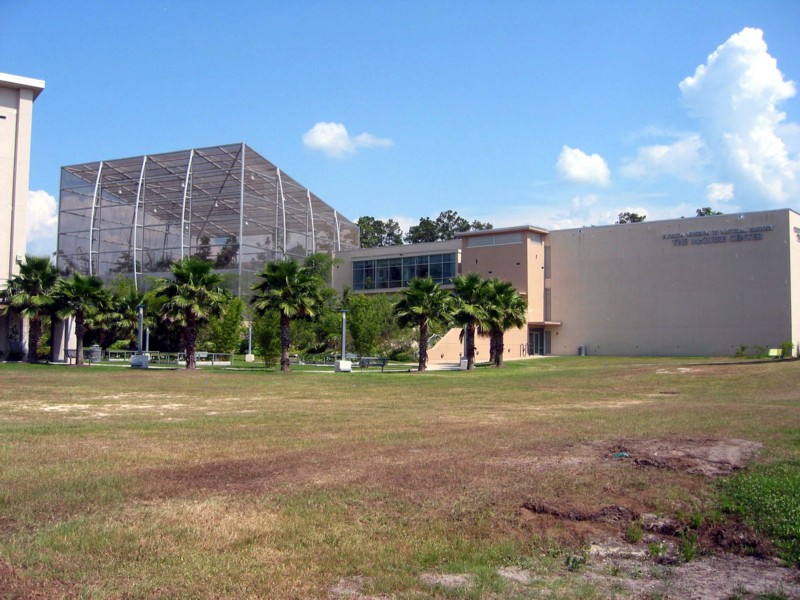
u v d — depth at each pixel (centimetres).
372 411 2191
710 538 820
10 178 5328
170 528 791
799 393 2761
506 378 3916
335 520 840
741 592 657
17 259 5281
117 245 7062
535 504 908
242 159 6481
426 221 15050
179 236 6775
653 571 713
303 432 1633
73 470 1112
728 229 6025
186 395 2797
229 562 692
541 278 6881
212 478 1058
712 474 1097
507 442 1431
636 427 1669
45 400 2505
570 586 662
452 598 623
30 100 5416
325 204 8056
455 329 6338
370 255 8112
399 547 749
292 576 661
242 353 6569
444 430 1666
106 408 2250
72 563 679
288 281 4500
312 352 6278
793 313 5778
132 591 615
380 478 1053
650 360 5688
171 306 4612
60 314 4916
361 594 628
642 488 998
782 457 1230
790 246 5766
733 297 5978
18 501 902
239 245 6538
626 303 6512
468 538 785
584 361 5822
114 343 6788
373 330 5803
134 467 1154
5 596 595
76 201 7281
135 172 6962
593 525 852
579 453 1280
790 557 751
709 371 4047
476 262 6962
